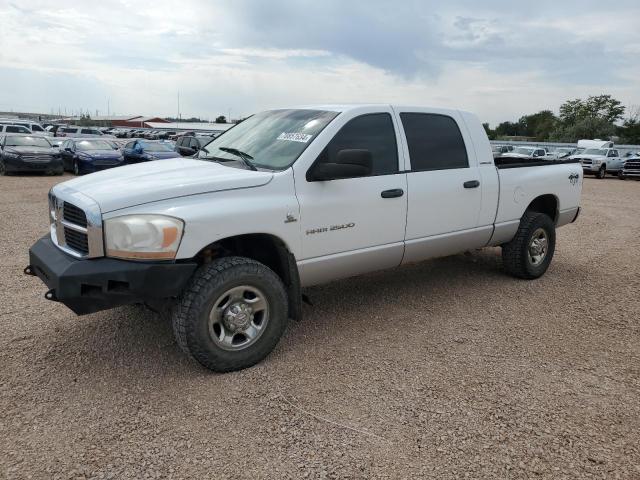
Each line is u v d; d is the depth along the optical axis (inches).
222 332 139.3
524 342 166.7
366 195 165.8
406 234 180.5
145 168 158.4
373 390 133.9
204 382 136.1
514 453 109.0
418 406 126.6
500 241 220.7
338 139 162.2
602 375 145.1
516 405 128.0
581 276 246.4
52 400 125.9
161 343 159.2
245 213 138.3
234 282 137.1
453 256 277.9
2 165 755.4
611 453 109.7
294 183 150.0
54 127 1656.0
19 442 109.2
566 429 118.1
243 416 120.9
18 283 215.6
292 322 179.8
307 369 144.8
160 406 124.2
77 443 109.3
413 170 181.6
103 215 125.6
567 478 101.7
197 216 130.0
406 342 164.6
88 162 768.3
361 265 171.5
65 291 124.3
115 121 4094.5
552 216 249.1
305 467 103.7
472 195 199.5
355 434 114.9
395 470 103.3
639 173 1039.6
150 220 126.0
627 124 2834.6
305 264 154.5
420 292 215.6
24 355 149.4
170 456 106.0
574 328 179.5
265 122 182.9
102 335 164.1
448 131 196.7
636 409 127.4
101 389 131.6
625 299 211.9
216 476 100.4
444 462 105.9
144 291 126.0
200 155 182.5
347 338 166.9
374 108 175.3
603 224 417.4
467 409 125.6
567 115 3149.6
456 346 162.4
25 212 407.8
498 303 203.8
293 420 119.7
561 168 243.6
